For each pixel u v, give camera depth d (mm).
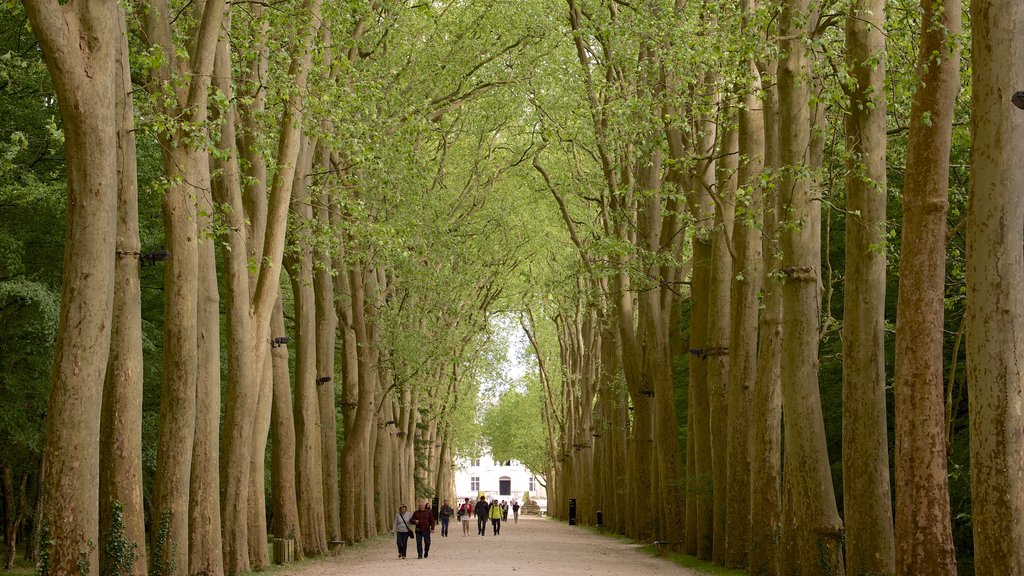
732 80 20844
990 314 13000
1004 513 12773
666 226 32156
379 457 46719
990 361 12961
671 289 31172
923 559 14500
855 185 17734
